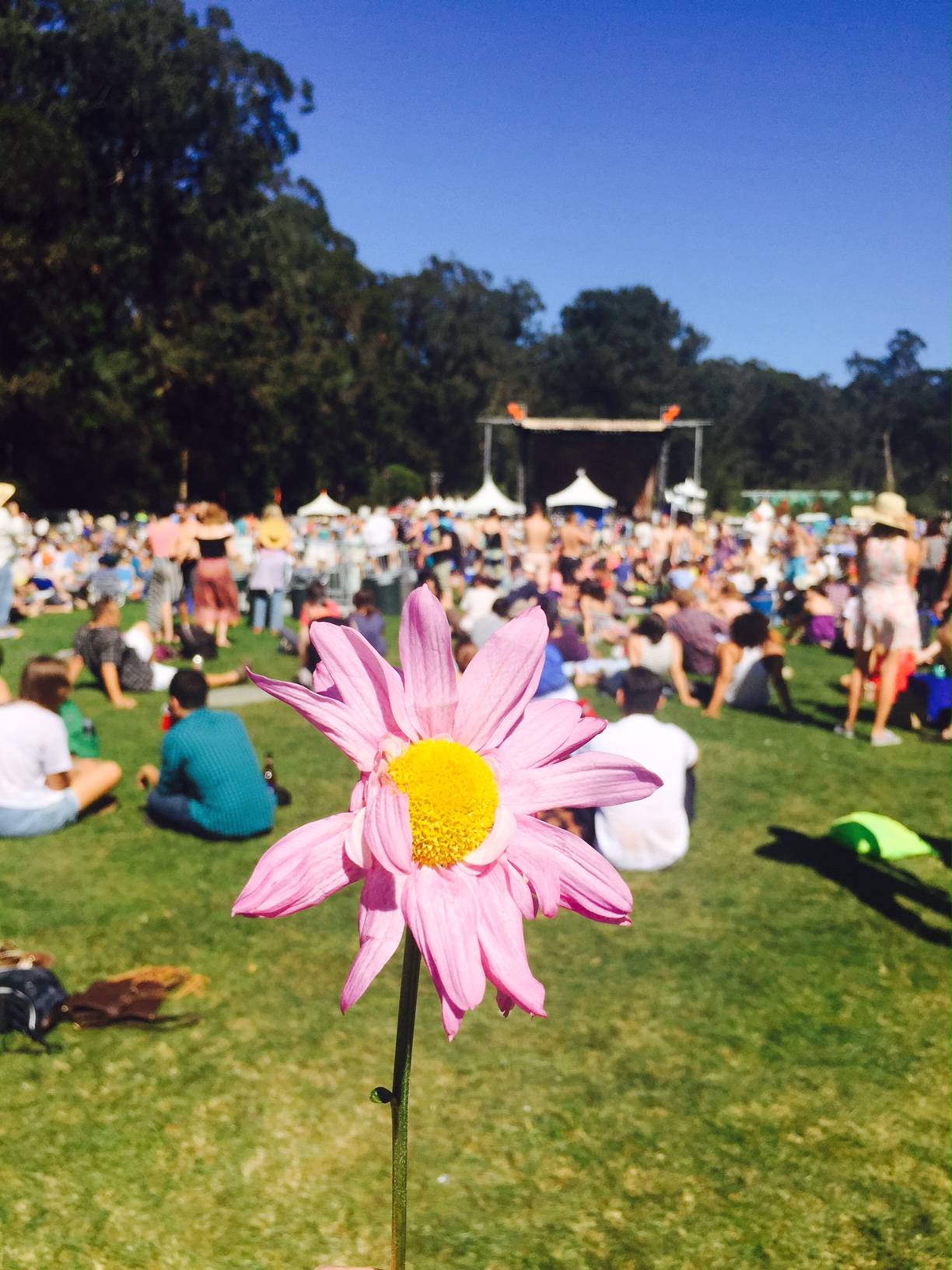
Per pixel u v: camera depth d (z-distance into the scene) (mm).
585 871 984
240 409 47781
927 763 7125
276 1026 3504
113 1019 3455
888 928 4383
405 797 889
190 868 4898
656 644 8773
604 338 91500
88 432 40594
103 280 40312
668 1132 2980
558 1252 2512
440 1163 2826
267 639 12352
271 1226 2582
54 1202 2641
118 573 15336
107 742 7281
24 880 4699
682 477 77312
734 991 3809
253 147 44875
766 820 5828
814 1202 2701
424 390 81125
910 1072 3295
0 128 35375
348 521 26875
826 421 106438
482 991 905
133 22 40938
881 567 7531
